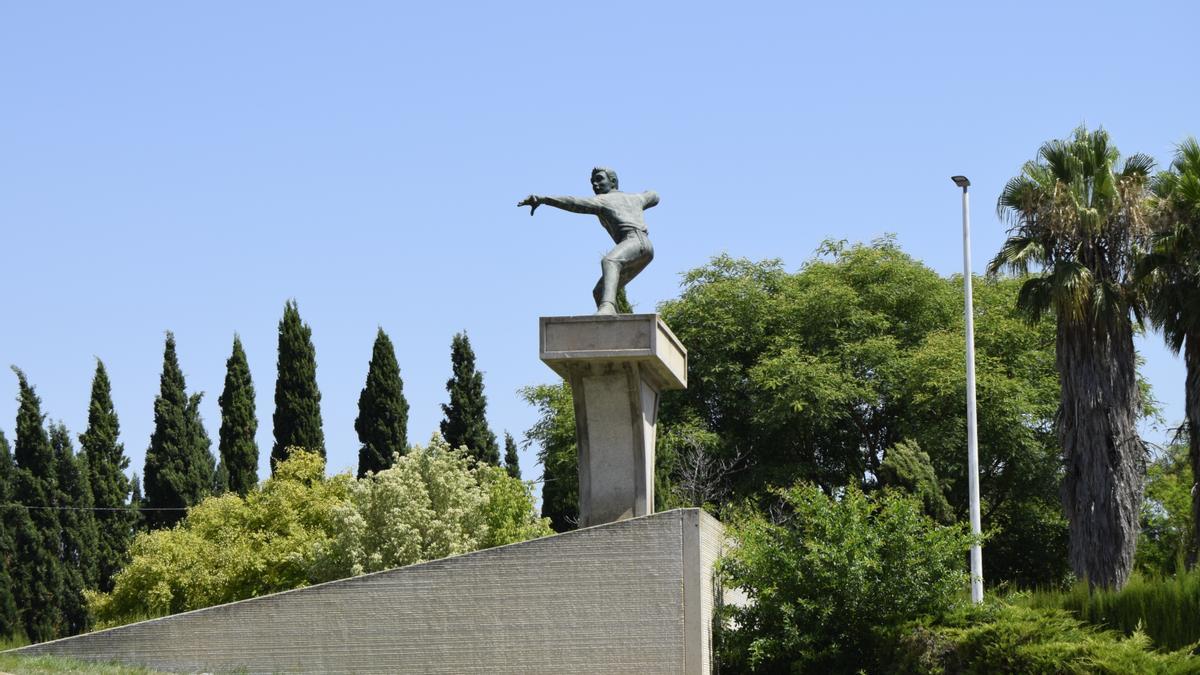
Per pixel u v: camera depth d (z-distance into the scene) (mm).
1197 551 29484
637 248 20641
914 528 18875
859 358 44938
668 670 17641
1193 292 29094
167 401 49250
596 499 19781
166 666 18500
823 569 18469
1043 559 44125
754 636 18781
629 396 19750
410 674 18078
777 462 45500
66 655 18750
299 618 18375
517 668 17922
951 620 17953
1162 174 30781
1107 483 29094
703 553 18172
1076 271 29562
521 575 18125
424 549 31547
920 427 43000
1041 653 16547
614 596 17906
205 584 34344
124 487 49594
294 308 49188
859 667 18406
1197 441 29531
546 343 19484
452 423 49219
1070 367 29828
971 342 29953
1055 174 31281
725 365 46125
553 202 20734
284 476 38250
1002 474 44188
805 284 48438
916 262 48812
